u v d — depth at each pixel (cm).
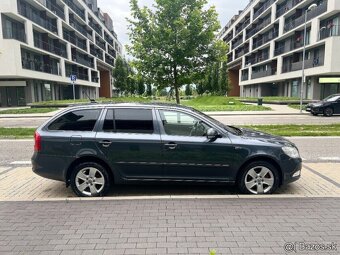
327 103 1948
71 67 4622
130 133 473
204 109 2445
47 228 353
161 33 1573
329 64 2697
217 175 473
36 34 3425
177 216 383
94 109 489
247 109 2441
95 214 391
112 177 486
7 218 382
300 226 353
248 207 411
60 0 4025
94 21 6266
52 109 2553
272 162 475
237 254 294
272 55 4328
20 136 1122
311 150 837
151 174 475
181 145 464
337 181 540
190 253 296
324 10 2894
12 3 2708
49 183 552
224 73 5603
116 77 6481
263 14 4831
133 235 333
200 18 1554
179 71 1672
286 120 1734
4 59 2697
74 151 468
